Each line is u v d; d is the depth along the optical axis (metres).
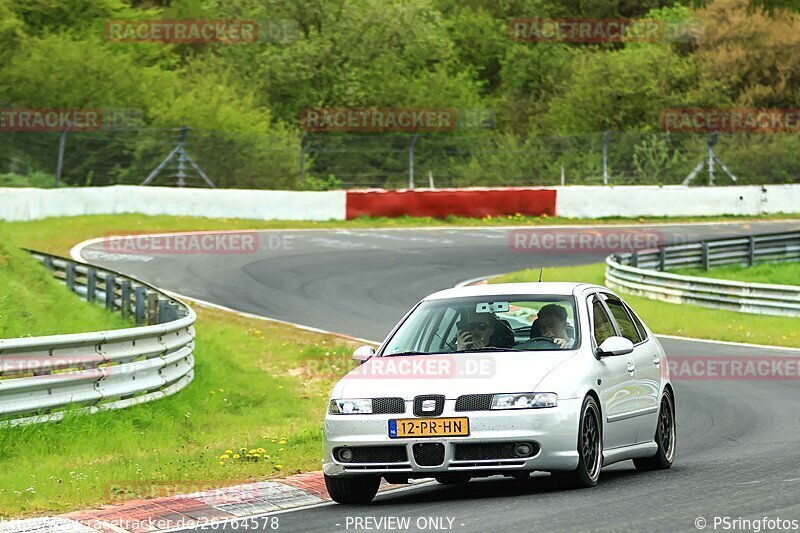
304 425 38.69
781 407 40.84
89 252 83.94
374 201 113.56
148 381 37.94
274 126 144.12
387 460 22.78
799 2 198.75
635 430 26.00
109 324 51.22
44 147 123.69
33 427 31.30
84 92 132.25
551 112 171.38
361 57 155.75
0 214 91.38
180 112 129.38
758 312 73.38
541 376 22.97
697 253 92.31
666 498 22.00
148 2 187.25
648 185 136.88
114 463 29.09
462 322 25.30
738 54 163.62
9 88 132.00
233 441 34.91
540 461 22.36
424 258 90.12
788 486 23.14
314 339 58.78
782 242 97.94
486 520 20.11
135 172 124.44
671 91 164.00
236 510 22.75
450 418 22.39
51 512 22.58
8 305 45.22
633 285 80.81
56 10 152.88
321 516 21.86
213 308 66.75
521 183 144.75
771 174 149.75
